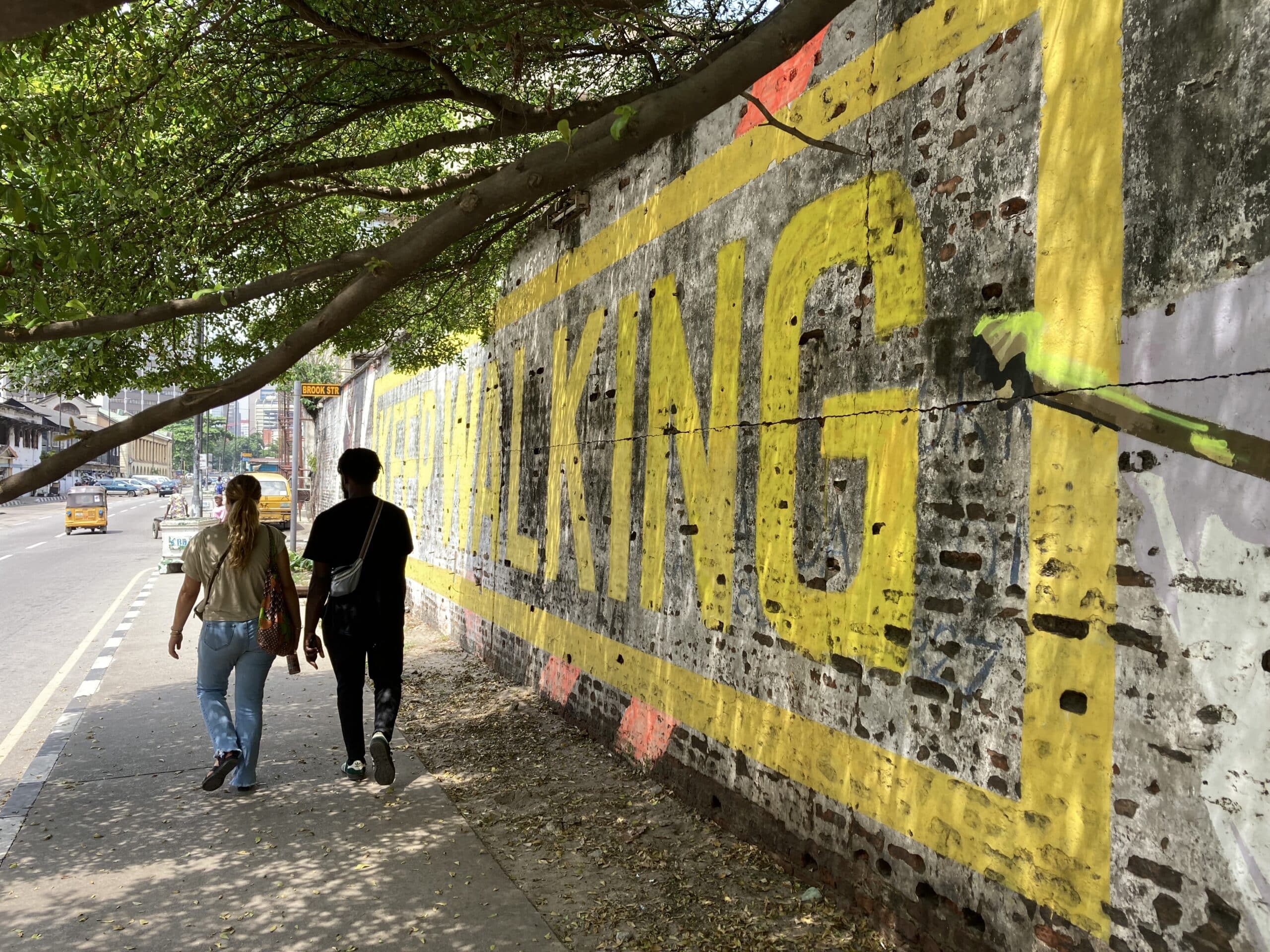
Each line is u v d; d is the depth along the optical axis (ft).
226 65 18.52
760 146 14.28
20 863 13.41
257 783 17.06
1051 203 8.78
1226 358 7.01
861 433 11.53
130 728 20.98
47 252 9.87
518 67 16.70
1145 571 7.66
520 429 26.14
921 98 10.73
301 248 25.43
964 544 9.74
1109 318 8.09
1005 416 9.23
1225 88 7.12
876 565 11.15
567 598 22.03
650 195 18.22
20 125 10.28
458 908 11.91
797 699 12.74
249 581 16.52
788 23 9.36
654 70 18.57
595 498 20.49
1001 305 9.36
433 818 15.24
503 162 24.76
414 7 16.65
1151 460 7.63
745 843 13.84
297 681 26.17
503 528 27.43
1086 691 8.21
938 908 9.97
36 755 19.08
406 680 26.11
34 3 4.56
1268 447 6.67
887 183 11.26
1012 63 9.39
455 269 27.09
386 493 48.29
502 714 22.21
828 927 11.18
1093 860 8.07
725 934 11.09
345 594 16.90
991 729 9.30
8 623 38.60
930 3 10.69
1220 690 7.00
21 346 19.97
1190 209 7.37
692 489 16.03
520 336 26.45
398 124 25.32
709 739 15.10
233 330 25.73
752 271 14.32
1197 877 7.15
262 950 10.85
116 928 11.42
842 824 11.66
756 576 13.88
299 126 21.70
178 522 57.62
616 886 12.52
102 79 16.52
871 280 11.46
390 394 47.73
